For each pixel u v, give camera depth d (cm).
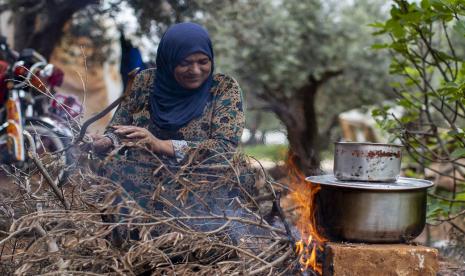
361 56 816
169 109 259
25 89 402
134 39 620
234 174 236
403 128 336
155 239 205
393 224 216
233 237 231
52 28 598
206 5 598
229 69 749
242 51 753
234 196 248
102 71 986
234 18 656
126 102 275
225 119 252
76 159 247
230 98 258
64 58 796
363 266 215
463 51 647
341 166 227
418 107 356
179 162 238
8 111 380
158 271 203
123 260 195
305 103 820
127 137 230
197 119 257
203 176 237
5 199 250
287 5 802
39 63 409
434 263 216
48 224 219
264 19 771
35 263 208
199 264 215
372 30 809
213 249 224
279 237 230
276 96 827
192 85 254
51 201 247
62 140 374
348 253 214
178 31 252
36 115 408
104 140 244
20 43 607
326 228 227
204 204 219
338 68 820
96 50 709
